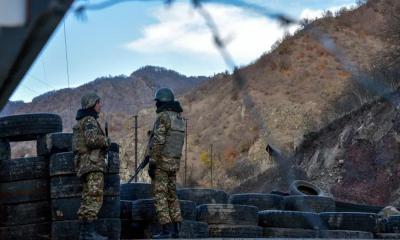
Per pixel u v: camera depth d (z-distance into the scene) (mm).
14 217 13539
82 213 12258
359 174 46188
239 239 12406
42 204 13680
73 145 12438
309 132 55031
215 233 15930
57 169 13492
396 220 17922
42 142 13938
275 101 91312
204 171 85250
